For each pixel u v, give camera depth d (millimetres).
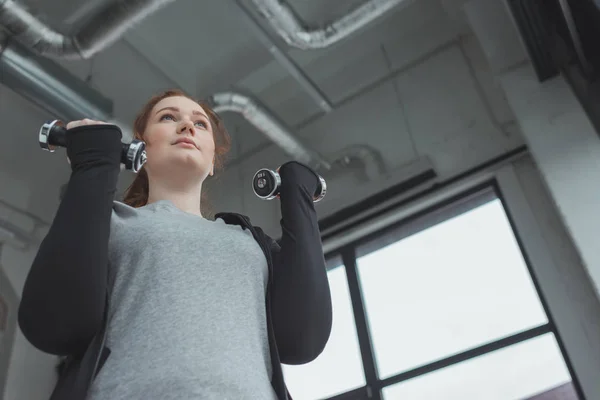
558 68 3172
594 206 2709
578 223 2707
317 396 3469
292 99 4543
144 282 689
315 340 781
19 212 4109
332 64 4469
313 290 776
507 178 3400
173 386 589
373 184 3838
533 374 2801
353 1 3875
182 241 742
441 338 3189
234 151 4707
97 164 692
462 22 4020
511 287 3094
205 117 1055
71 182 672
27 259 4047
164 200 875
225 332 667
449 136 3734
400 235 3709
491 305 3115
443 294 3326
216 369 618
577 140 2941
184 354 620
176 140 956
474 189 3545
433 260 3484
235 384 618
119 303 674
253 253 799
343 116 4344
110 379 602
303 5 3932
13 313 3787
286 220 853
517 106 3236
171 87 4305
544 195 3217
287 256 809
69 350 645
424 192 3674
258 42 4125
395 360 3291
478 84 3818
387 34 4320
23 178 4340
